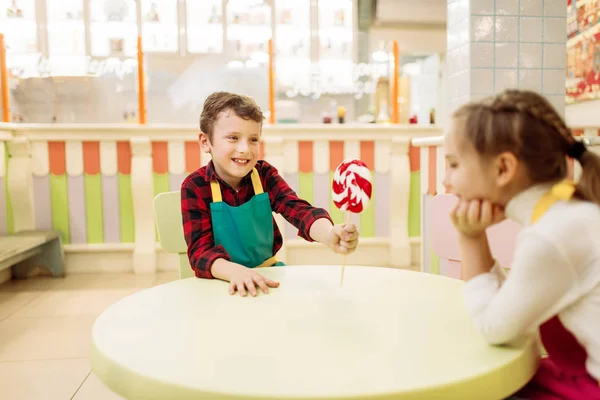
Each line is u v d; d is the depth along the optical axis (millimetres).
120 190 3742
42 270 3719
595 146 2186
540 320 725
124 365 664
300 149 3770
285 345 726
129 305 942
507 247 1301
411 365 654
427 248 2451
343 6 6188
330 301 952
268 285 1062
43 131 3615
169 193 1570
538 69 2469
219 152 1380
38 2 5797
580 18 3799
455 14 2582
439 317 853
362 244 3900
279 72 6188
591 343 734
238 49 6125
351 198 1099
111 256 3791
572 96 3955
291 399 569
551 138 764
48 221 3730
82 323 2621
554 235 710
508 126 752
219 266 1154
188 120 6066
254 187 1500
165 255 3820
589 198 766
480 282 812
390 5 5941
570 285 715
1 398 1789
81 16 5844
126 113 5773
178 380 614
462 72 2508
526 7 2438
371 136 3793
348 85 6207
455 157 806
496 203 812
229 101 1376
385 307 910
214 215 1402
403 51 6410
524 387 851
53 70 5801
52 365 2080
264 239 1497
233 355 691
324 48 6223
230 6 6074
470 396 617
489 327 729
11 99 5617
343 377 618
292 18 6172
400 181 3799
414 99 6672
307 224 1372
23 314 2781
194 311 900
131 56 5906
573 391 781
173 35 6008
